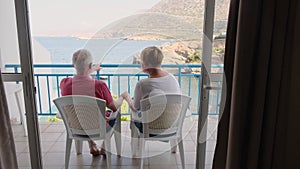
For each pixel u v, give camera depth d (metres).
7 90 1.87
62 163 2.29
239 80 1.52
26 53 1.71
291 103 1.74
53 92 3.38
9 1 1.64
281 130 1.68
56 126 3.14
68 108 1.99
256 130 1.59
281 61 1.52
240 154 1.64
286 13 1.45
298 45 1.62
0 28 1.70
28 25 1.70
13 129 1.96
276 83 1.54
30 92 1.78
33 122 1.85
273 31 1.48
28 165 2.04
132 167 2.21
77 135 2.09
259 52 1.49
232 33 1.53
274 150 1.71
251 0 1.41
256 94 1.54
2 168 1.65
